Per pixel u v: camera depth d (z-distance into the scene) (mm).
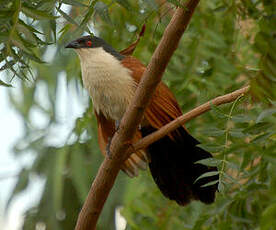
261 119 6160
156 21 10133
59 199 12047
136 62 9273
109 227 12594
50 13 5668
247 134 6520
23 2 5496
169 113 8633
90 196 7832
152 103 8578
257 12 7191
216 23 10273
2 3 5512
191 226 9258
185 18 6422
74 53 11266
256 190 8164
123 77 8992
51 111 12906
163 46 6641
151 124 8664
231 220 8359
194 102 10055
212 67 9836
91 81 9242
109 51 9469
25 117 13047
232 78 9969
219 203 8367
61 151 11734
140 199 9820
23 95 13133
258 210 8266
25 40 5945
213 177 8867
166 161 9266
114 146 7637
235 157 8516
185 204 9070
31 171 12453
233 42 10000
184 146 9117
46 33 6320
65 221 13633
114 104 9164
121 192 11820
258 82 5996
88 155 11594
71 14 8672
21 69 6328
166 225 9742
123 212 9758
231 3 8031
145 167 9211
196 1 6309
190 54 10156
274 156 6598
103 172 7762
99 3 5695
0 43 5668
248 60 9969
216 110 6730
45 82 12914
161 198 10062
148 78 6922
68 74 11367
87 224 7871
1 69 6062
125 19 9922
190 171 9102
